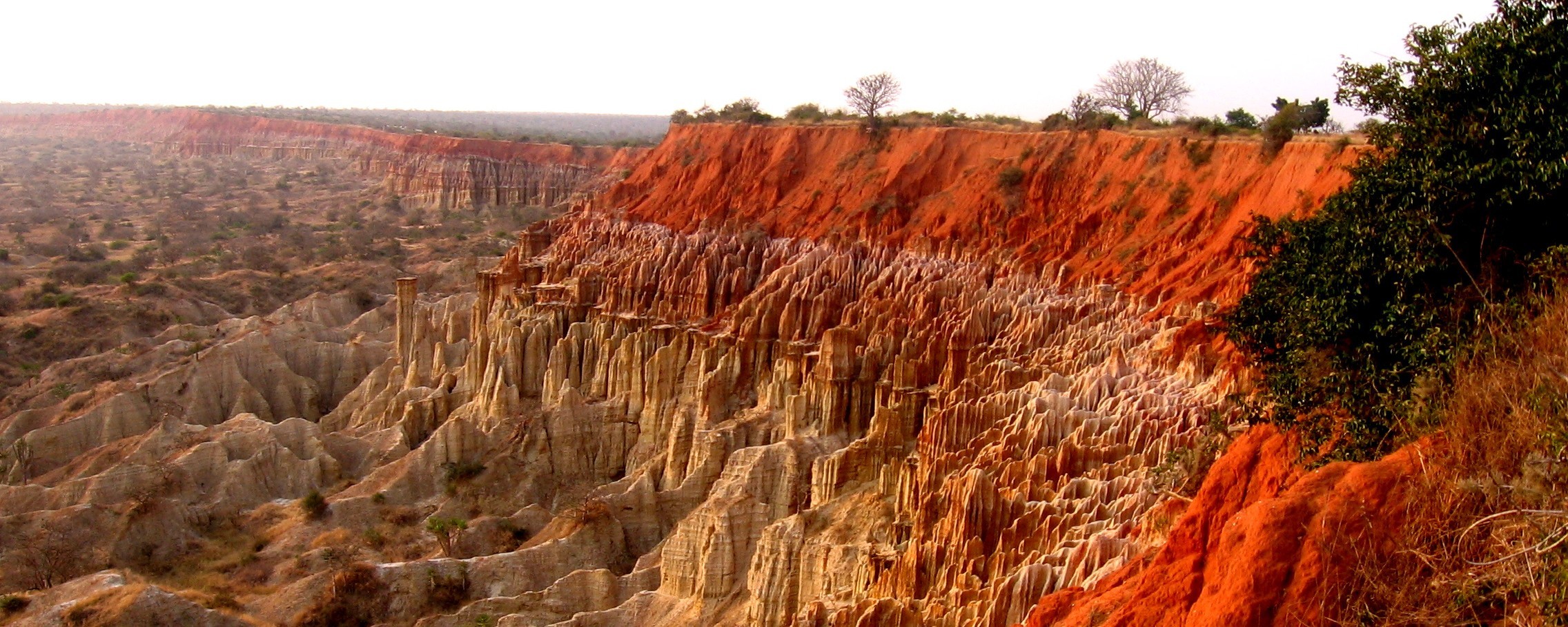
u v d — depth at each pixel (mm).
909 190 64875
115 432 68000
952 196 62125
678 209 74750
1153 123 61125
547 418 59844
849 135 72688
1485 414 16531
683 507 52500
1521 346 17766
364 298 104750
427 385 71812
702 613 43562
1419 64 23312
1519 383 16781
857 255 61531
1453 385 18250
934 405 45844
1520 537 14805
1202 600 17578
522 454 59188
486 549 52500
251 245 136125
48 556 49188
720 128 80875
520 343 64812
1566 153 20047
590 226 78188
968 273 55125
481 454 59969
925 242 59312
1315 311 22766
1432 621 14930
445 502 56844
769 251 65188
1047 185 58750
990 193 59875
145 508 53719
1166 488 28156
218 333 91312
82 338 92312
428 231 139750
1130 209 53562
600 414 60094
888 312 53156
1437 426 17828
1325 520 16406
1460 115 22250
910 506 38875
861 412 50344
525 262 78500
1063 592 23578
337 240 136500
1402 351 20688
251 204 172875
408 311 73875
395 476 58594
